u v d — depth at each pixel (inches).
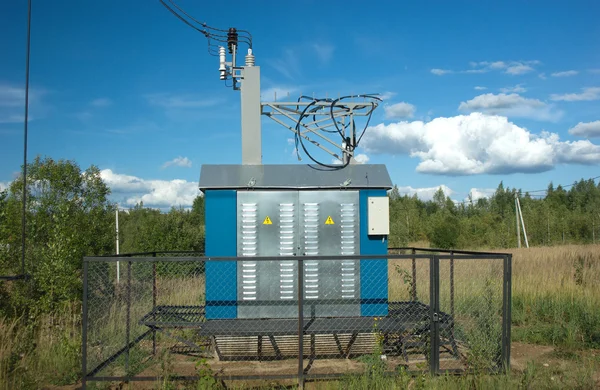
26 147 258.4
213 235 266.4
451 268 269.6
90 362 264.5
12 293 357.1
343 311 265.1
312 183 270.7
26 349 271.7
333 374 233.3
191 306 303.6
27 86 252.7
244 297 264.4
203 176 273.9
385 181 275.1
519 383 225.5
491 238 1327.5
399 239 1185.4
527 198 1935.3
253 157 300.2
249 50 311.0
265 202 268.2
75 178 431.8
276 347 272.8
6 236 374.9
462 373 235.3
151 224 696.4
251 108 301.9
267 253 267.3
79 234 402.3
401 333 282.0
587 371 240.7
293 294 265.7
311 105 302.4
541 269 523.2
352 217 271.0
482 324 277.9
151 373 250.5
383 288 268.8
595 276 478.3
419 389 216.8
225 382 230.1
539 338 318.0
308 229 268.8
